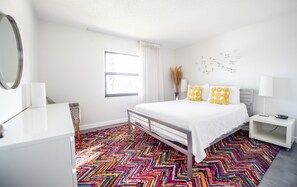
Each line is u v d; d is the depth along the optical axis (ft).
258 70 9.32
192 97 11.47
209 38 12.07
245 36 9.83
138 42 12.80
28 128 3.06
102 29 10.19
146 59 13.05
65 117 4.14
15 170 2.33
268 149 7.22
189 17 8.38
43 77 8.97
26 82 5.68
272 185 4.74
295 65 7.89
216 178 5.11
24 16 5.55
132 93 12.90
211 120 6.17
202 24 9.39
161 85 14.43
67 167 2.76
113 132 9.83
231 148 7.39
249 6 7.25
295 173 5.33
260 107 9.30
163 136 6.61
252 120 8.25
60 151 2.68
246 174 5.30
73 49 9.87
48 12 7.81
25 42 5.64
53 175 2.64
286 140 7.02
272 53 8.68
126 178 5.20
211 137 6.08
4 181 2.28
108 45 11.28
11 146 2.25
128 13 7.88
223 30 10.46
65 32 9.53
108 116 11.64
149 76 13.32
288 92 8.18
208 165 5.91
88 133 9.64
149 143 8.06
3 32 3.43
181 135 5.62
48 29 8.97
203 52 12.71
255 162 6.07
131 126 10.52
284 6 7.28
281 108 8.45
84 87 10.44
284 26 8.17
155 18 8.49
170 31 10.55
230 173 5.38
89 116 10.74
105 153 6.98
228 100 9.57
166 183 4.91
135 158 6.52
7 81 3.59
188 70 14.23
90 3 6.93
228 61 10.87
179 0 6.68
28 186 2.45
